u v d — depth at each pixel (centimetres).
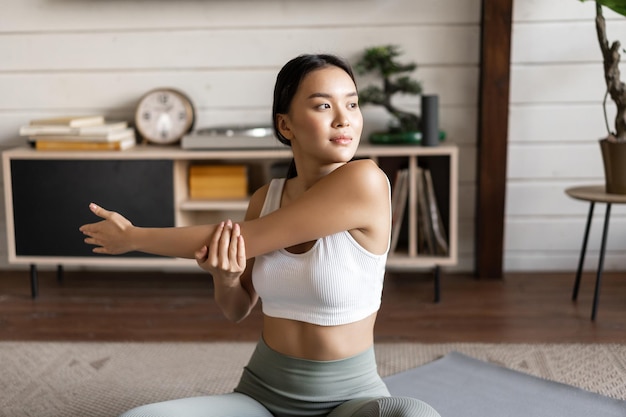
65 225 305
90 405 210
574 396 208
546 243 332
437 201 319
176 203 302
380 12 317
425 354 243
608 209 268
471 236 334
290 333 139
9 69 332
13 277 340
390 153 291
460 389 214
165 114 321
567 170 325
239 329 271
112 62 329
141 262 306
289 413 141
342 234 134
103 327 274
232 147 299
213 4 322
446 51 319
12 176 304
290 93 135
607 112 319
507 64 307
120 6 325
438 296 297
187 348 252
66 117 327
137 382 225
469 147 325
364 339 140
